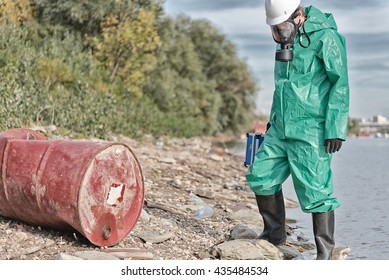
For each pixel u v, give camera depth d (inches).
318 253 292.4
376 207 518.9
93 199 274.1
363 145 1961.1
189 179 543.5
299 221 436.8
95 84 954.1
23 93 651.5
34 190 276.8
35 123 651.5
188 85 1681.8
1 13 933.8
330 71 283.1
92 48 1167.6
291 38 286.4
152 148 799.7
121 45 1179.9
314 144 286.7
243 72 2137.1
